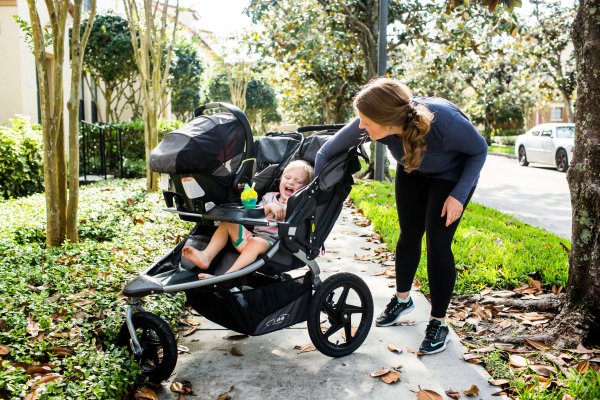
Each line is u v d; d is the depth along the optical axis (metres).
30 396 2.56
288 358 3.54
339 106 18.30
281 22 12.75
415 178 3.61
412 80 15.49
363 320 3.71
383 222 7.52
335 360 3.51
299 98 22.38
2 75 12.75
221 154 3.20
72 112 5.41
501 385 3.16
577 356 3.45
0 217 6.28
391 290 4.87
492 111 35.88
